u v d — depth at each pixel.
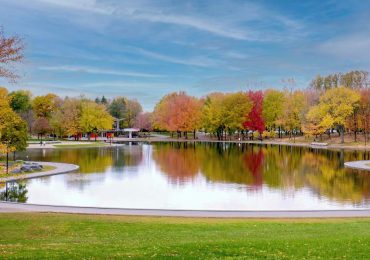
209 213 27.42
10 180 47.38
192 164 66.94
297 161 71.00
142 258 15.20
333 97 113.44
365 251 16.09
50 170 56.62
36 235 20.69
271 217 26.22
